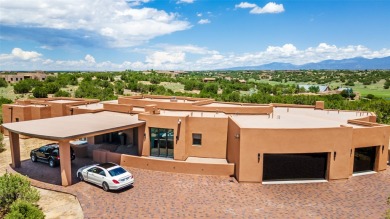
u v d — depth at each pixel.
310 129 22.27
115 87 109.38
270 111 34.16
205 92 101.56
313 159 23.56
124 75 159.38
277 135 22.08
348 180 23.36
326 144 22.61
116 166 21.81
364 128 24.16
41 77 161.00
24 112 37.75
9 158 28.86
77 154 28.59
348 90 109.44
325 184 22.45
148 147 28.14
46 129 23.45
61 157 21.41
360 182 23.00
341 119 32.50
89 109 34.94
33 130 23.08
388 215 14.73
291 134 22.12
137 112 32.38
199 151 28.06
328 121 29.33
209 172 24.11
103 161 27.08
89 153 29.39
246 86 133.25
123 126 25.52
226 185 22.08
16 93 101.94
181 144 26.95
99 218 17.16
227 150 27.41
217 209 18.39
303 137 22.25
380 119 51.59
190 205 18.89
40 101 42.75
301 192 21.00
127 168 25.64
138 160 25.59
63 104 38.28
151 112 30.70
